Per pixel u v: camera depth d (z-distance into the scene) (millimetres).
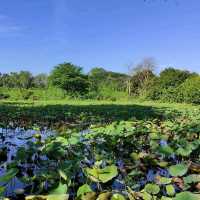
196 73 57625
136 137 8453
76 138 6398
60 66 59031
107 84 65062
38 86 66438
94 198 3803
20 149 5473
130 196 3996
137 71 62406
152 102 45188
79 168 4777
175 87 49000
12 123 12742
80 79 58375
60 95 52250
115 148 6809
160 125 11289
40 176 4348
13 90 50656
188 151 6152
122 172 5301
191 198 3537
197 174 4883
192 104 39469
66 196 3578
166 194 4398
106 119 14695
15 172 3885
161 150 6055
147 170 5633
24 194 4164
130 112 19500
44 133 10555
